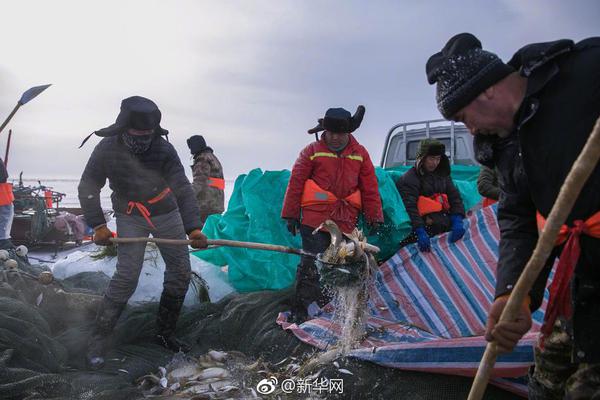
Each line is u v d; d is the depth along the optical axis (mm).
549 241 1755
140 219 4496
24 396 3416
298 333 4488
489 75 2055
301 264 4977
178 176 4504
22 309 4125
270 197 5871
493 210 5258
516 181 2158
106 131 4195
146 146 4320
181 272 4621
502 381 3482
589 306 2098
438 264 5012
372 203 5086
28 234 8820
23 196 9258
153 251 5539
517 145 2119
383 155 8891
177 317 4691
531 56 1956
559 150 1948
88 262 5820
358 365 3895
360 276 3924
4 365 3502
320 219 4906
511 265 2193
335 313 4477
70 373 4023
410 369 3717
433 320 4609
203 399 3766
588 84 1913
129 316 4820
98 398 3568
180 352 4621
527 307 2129
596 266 2035
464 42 2131
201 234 4305
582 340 2104
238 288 5695
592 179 1918
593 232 1949
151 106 4254
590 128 1901
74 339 4320
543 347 2371
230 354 4594
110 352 4441
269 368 4285
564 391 2314
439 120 8273
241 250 5711
